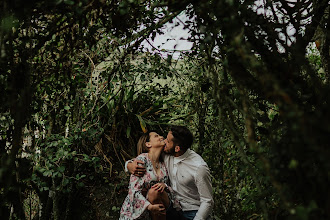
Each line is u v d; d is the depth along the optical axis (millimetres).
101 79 3596
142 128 3840
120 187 3980
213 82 1952
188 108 4148
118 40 3131
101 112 3850
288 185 1713
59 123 3828
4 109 2176
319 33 2320
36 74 2484
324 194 1615
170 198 3129
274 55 1908
